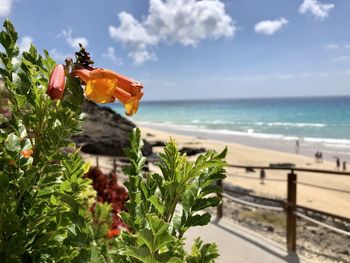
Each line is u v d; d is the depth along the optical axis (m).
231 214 8.77
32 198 1.12
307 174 27.81
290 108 147.50
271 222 8.53
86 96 1.14
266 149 45.75
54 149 1.14
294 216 4.71
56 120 1.24
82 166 1.17
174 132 68.62
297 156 38.69
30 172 1.12
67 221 1.12
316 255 5.58
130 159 1.23
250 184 21.42
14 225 1.07
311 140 55.12
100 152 20.77
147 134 53.22
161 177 1.10
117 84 1.25
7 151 1.12
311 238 7.07
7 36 1.19
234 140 55.44
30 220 1.11
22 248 1.06
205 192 1.13
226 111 142.50
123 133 22.98
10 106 1.17
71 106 1.08
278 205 12.66
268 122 88.94
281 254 4.56
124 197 4.80
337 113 109.88
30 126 1.19
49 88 1.06
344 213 15.55
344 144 50.28
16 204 1.09
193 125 86.38
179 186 1.05
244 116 111.50
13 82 1.18
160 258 0.78
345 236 7.20
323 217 9.77
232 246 4.77
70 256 1.12
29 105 1.24
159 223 0.78
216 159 1.02
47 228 1.15
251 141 54.28
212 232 5.34
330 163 35.25
